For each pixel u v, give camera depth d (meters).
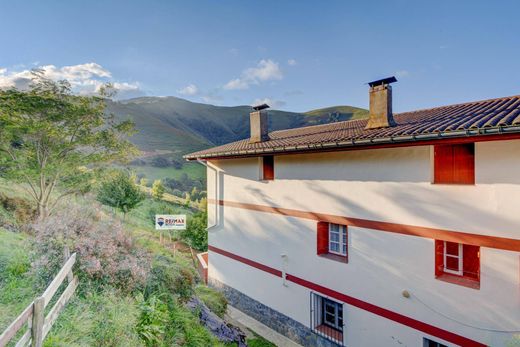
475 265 6.05
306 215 8.92
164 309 5.41
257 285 10.64
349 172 7.77
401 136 5.86
